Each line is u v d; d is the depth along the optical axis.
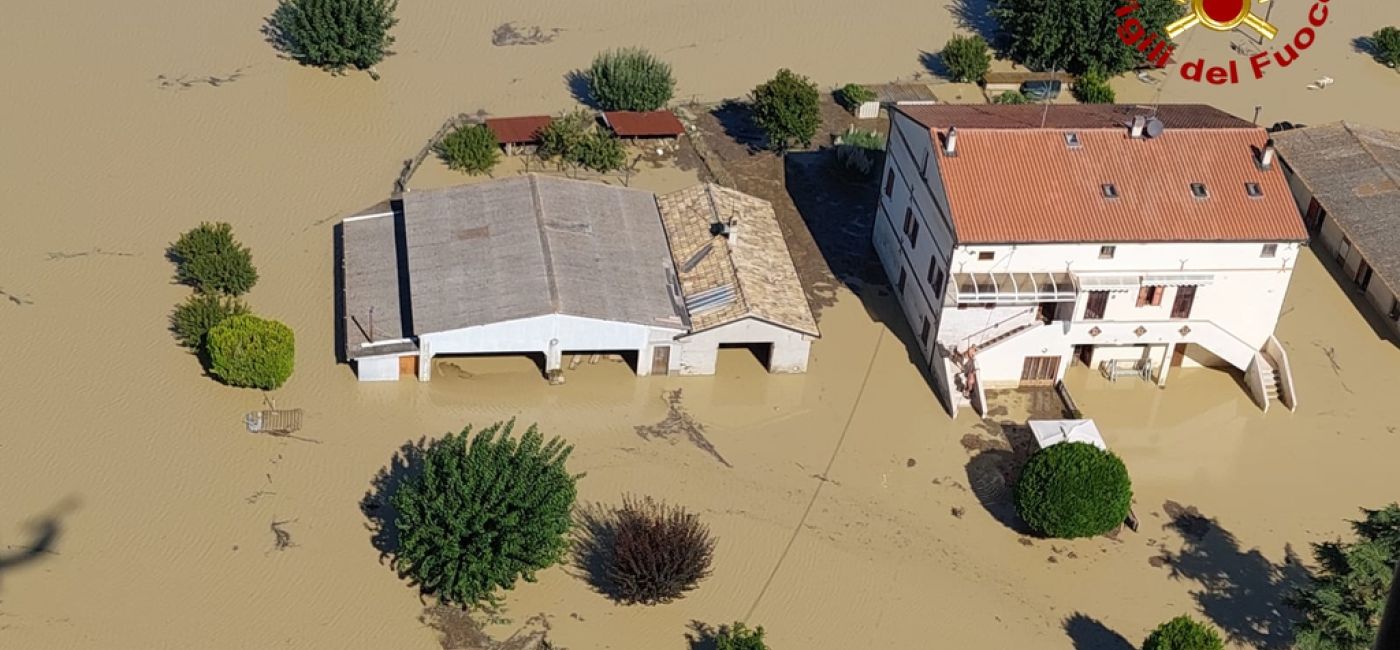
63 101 74.12
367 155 72.75
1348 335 66.69
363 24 77.94
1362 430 61.28
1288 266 59.44
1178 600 52.22
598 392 59.38
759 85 78.62
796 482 55.81
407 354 57.81
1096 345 61.81
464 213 63.03
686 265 62.59
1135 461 58.62
